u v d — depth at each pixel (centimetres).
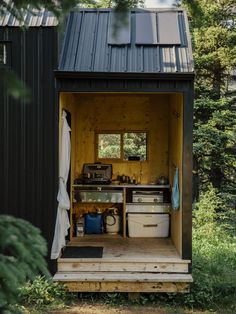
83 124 804
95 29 639
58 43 567
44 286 546
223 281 598
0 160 570
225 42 1138
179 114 622
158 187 745
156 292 565
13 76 222
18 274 197
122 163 804
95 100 805
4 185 570
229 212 1137
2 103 568
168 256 597
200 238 994
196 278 593
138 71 555
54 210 564
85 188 748
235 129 1157
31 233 212
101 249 643
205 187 1236
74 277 557
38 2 280
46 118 566
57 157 565
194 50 1156
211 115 1180
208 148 1152
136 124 804
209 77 1198
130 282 561
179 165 610
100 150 820
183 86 561
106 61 578
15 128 569
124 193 741
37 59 564
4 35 564
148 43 609
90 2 321
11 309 215
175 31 634
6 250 202
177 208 616
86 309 538
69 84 566
